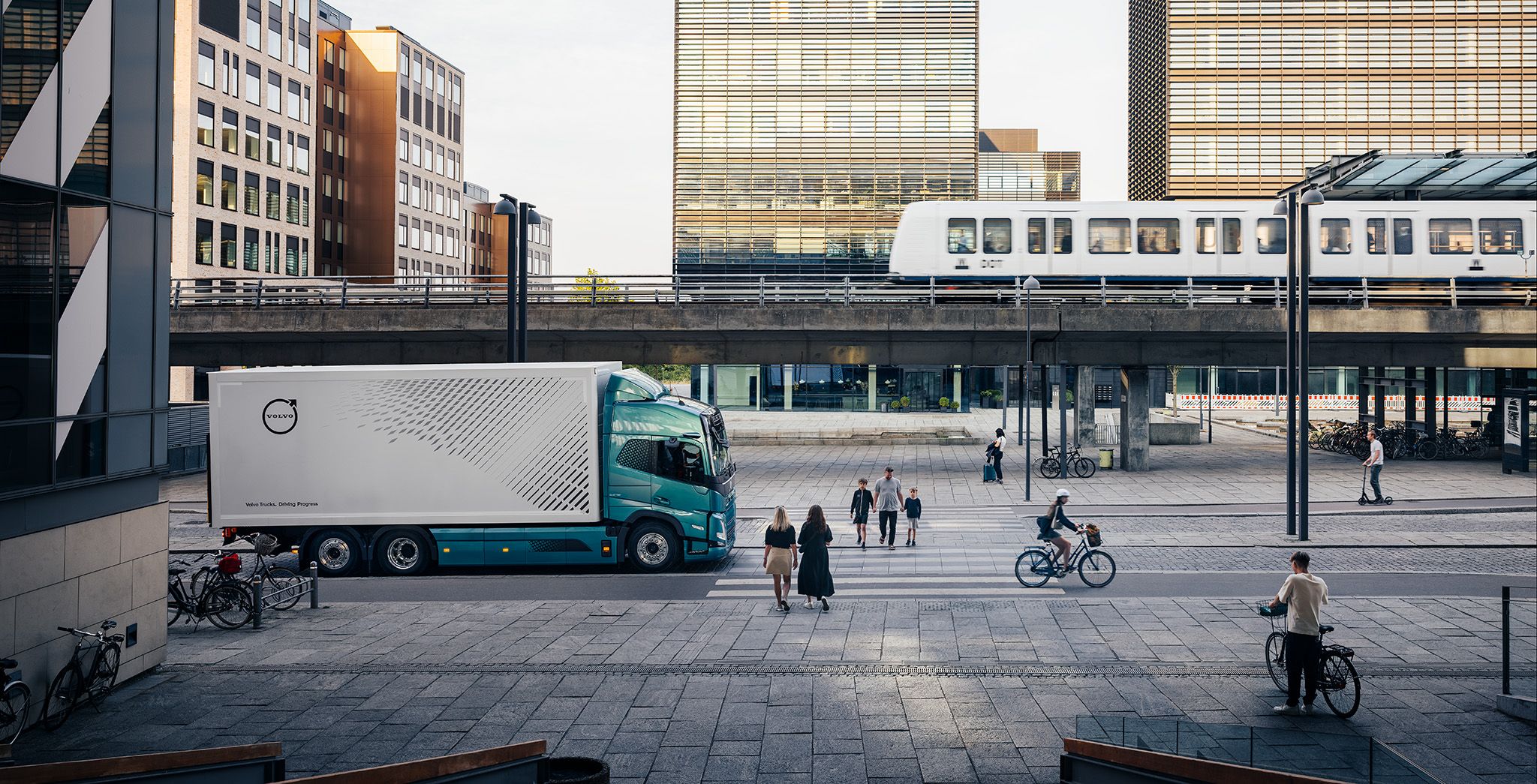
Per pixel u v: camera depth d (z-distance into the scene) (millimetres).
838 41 65188
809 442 48656
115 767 6457
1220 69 70500
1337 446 41031
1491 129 69000
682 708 10398
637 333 33031
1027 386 35688
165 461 12398
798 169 65250
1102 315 32094
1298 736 8836
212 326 33031
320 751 9250
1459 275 33344
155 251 12102
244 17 60531
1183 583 16938
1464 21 69312
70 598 10695
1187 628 13688
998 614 14750
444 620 14781
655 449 18703
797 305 32344
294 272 66938
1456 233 33438
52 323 10414
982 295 33344
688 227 65438
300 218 67812
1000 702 10477
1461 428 51062
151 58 11938
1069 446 44812
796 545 15453
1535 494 27906
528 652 12797
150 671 12031
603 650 12859
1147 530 22828
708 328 32344
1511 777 8328
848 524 24203
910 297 35000
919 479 33656
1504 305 34031
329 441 18547
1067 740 7711
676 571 19000
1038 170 74000
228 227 59094
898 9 64875
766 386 68438
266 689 11273
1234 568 18266
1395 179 33469
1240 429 57281
